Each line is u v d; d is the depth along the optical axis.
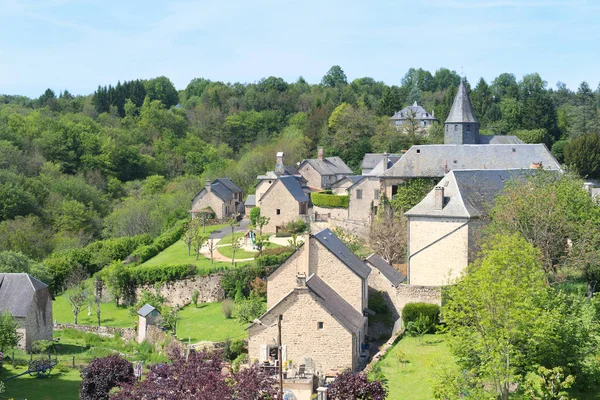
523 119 145.75
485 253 47.62
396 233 76.19
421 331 54.53
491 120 153.75
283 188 95.44
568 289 53.72
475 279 38.34
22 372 56.41
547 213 54.78
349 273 59.69
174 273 80.69
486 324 36.72
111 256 96.62
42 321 68.19
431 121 159.75
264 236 91.50
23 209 116.81
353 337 53.19
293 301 53.78
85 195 130.50
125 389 39.53
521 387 38.59
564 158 116.62
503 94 189.88
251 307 67.50
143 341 65.88
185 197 125.44
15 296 66.50
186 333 65.88
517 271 38.28
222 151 172.88
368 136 146.38
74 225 117.06
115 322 77.19
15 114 157.88
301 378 47.38
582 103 155.12
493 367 35.56
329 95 195.38
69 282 90.12
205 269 79.44
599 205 59.72
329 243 62.00
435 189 61.88
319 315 53.34
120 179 153.88
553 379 36.31
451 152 83.94
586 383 38.09
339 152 145.50
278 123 188.12
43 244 105.31
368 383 40.41
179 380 38.66
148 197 129.50
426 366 47.41
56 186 128.88
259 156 146.38
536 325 35.97
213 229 104.81
